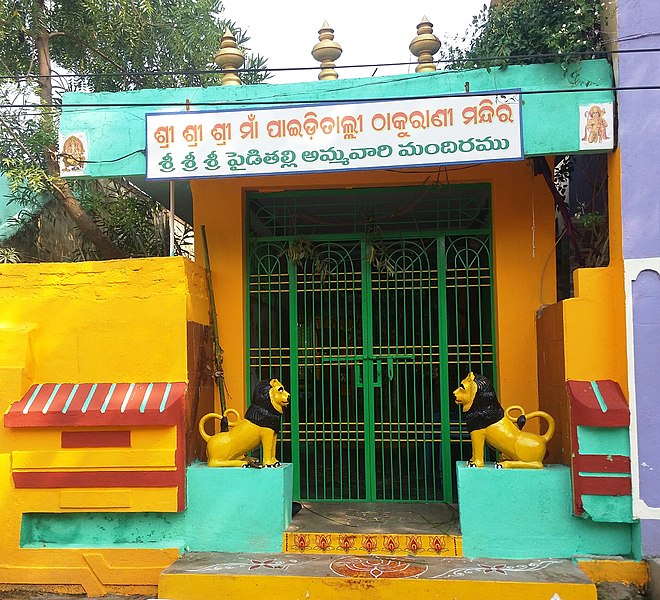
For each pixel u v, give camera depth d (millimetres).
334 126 4922
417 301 6242
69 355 5246
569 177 6605
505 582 4273
